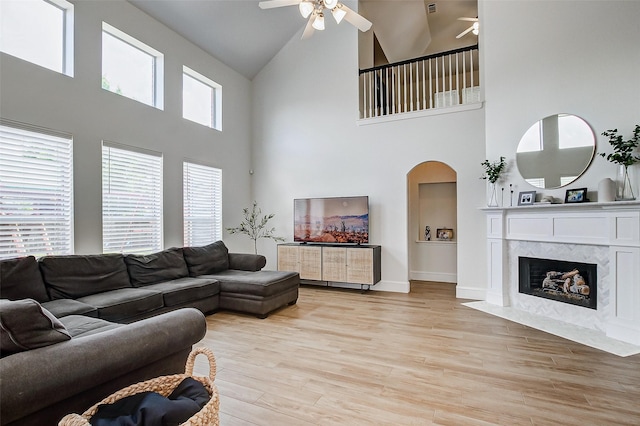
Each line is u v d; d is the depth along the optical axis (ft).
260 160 20.97
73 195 11.30
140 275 11.94
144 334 5.59
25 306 4.49
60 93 10.95
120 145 12.92
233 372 7.80
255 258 15.53
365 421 5.86
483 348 9.23
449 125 15.80
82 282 10.07
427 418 5.94
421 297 15.61
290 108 20.03
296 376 7.59
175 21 15.05
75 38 11.39
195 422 3.84
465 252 15.38
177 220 15.60
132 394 4.70
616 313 9.96
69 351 4.59
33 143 10.35
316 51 19.25
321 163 18.99
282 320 12.08
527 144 12.92
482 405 6.36
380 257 17.28
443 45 24.48
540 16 12.69
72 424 3.62
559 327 11.04
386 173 17.22
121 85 13.47
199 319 6.82
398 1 18.61
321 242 18.31
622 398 6.59
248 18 16.80
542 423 5.78
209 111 18.45
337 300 15.15
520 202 12.97
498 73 13.94
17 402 3.92
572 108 11.73
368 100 19.12
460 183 15.49
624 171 10.25
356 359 8.53
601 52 11.09
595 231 10.65
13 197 9.88
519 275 13.29
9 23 9.94
